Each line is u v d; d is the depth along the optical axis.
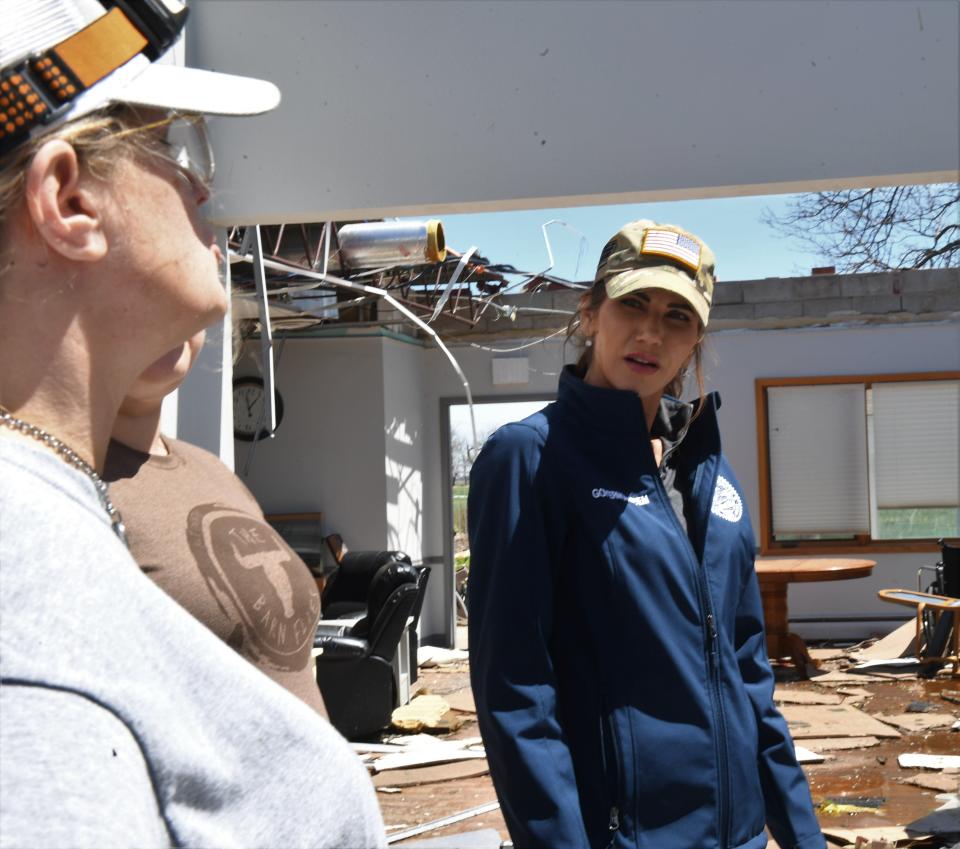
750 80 4.16
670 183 4.18
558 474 1.70
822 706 7.78
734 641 1.88
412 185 4.26
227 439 4.30
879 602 11.38
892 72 4.10
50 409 0.57
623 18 4.20
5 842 0.39
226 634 1.10
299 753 0.55
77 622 0.46
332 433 10.70
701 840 1.64
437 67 4.26
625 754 1.63
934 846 4.49
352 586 8.88
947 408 11.40
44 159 0.55
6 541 0.46
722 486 1.85
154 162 0.62
